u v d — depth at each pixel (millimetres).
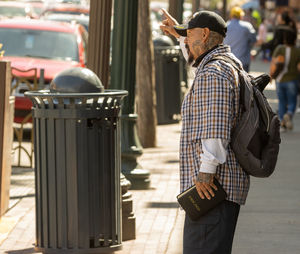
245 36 27906
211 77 8070
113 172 11258
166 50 28594
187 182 8375
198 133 8070
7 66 13984
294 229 13555
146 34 23188
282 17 26578
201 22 8422
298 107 34625
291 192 16781
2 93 13953
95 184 11070
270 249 12297
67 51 25453
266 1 88875
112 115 11195
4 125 14047
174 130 27609
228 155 8281
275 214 14680
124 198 12750
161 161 20797
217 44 8477
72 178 10961
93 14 13461
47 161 11055
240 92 8258
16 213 14602
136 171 16969
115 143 11312
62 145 10953
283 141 24719
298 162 20672
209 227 8328
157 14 62219
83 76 11141
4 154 14156
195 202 8273
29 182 17625
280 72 26438
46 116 10969
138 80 23375
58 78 11164
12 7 43688
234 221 8445
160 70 28625
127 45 17016
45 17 37438
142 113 23344
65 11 40906
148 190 16891
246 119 8203
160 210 14922
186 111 8273
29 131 25453
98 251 11148
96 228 11141
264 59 64125
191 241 8438
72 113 10883
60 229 11062
